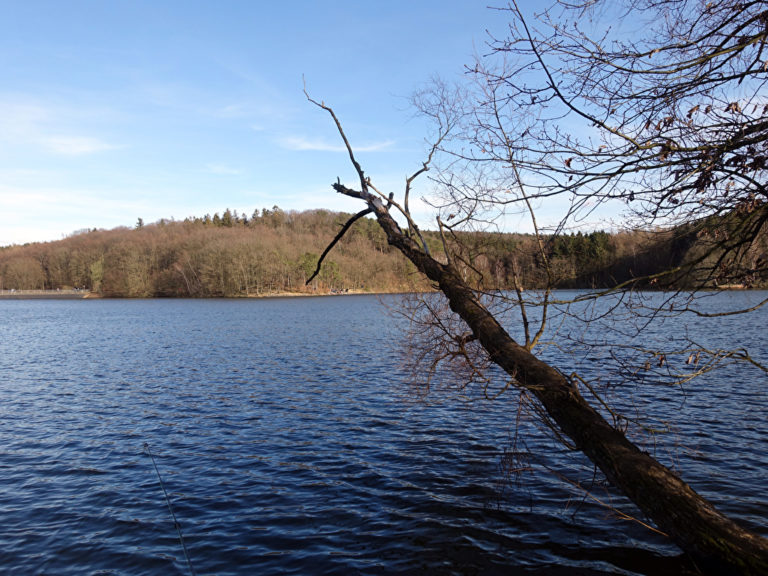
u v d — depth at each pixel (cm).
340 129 716
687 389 1321
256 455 959
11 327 4412
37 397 1512
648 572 542
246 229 14775
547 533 630
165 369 1981
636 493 424
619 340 2059
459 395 1302
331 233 15162
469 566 567
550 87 383
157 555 612
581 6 368
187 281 11594
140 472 887
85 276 13800
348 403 1343
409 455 931
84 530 678
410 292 802
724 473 789
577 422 488
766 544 363
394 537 636
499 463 874
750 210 370
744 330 2662
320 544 626
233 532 663
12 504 765
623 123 393
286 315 5328
